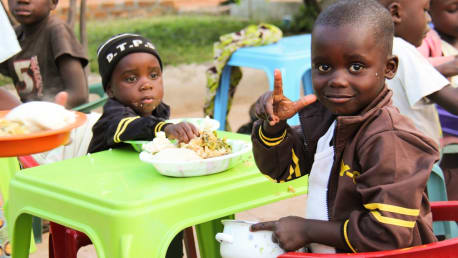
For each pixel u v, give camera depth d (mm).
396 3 2562
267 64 3922
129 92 2299
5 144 1496
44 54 3492
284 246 1596
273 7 10719
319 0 9602
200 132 1972
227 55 4172
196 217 1661
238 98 6602
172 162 1752
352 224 1534
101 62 2357
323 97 1622
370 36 1562
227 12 10984
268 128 1708
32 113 1560
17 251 1926
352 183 1613
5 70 3652
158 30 9531
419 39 2645
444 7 2984
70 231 2152
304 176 1926
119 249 1540
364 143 1578
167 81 7137
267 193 1830
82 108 3289
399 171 1511
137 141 2109
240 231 1667
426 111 2641
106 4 10266
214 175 1797
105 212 1572
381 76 1610
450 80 2891
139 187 1699
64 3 9078
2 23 2191
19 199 1863
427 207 1667
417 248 1462
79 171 1905
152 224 1570
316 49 1600
